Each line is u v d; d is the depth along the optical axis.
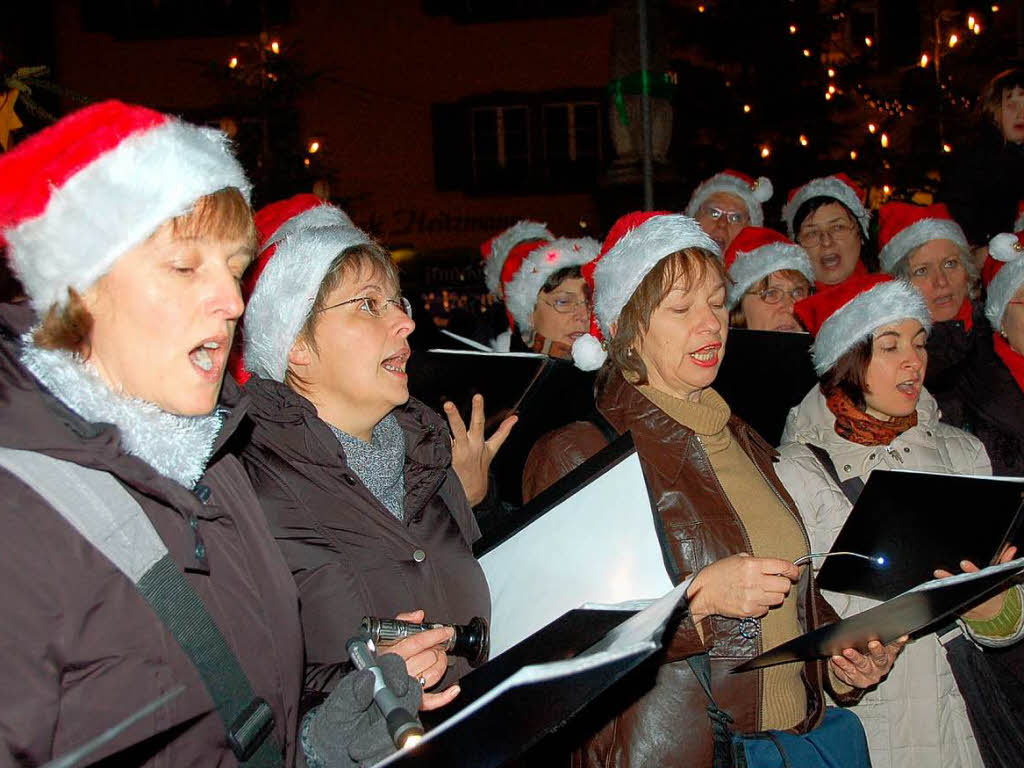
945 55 11.05
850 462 3.19
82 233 1.46
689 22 10.86
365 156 20.39
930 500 2.58
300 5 20.12
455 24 20.23
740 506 2.72
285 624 1.68
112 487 1.45
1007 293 3.66
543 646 1.87
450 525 2.47
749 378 3.78
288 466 2.19
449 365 3.24
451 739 1.32
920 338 3.22
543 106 20.27
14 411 1.38
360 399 2.34
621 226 3.01
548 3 20.14
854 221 5.46
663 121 7.11
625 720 2.51
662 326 2.75
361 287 2.35
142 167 1.48
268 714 1.56
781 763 2.47
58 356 1.48
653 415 2.71
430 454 2.47
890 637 2.54
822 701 2.68
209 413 1.60
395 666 1.77
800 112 10.79
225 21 19.56
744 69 10.96
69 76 19.67
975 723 2.97
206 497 1.64
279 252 2.37
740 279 4.71
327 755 1.72
